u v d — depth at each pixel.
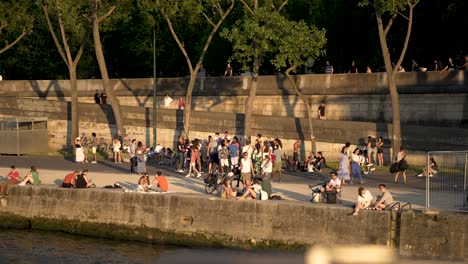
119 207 31.78
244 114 47.03
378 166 40.84
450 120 45.31
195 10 47.06
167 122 49.56
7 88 58.78
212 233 29.62
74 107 50.34
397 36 52.09
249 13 43.59
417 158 41.53
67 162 44.19
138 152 38.00
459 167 31.97
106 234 31.91
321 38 41.88
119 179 36.44
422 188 32.34
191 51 62.31
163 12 47.56
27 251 29.30
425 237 25.69
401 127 42.06
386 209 26.94
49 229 33.25
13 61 64.75
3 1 55.97
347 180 34.50
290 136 45.69
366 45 55.41
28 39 63.84
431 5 49.59
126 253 29.00
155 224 30.89
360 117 48.19
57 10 49.97
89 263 27.19
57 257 28.25
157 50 61.16
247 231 28.92
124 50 63.53
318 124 44.81
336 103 48.97
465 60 49.75
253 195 29.84
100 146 50.62
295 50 41.66
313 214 27.73
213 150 39.44
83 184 33.28
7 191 34.16
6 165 42.56
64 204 33.03
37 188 33.75
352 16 54.88
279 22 41.41
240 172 33.22
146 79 55.28
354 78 48.25
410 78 46.44
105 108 50.94
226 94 52.25
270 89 50.84
